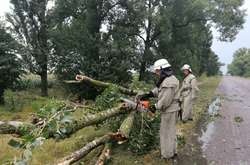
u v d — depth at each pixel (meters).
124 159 6.90
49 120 5.59
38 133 5.28
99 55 21.05
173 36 29.08
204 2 28.30
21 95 19.58
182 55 29.19
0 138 8.38
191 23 30.64
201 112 13.12
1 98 16.72
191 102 10.67
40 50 22.22
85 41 20.97
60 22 23.44
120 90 9.27
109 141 6.65
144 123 7.42
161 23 25.36
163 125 6.80
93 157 6.79
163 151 6.86
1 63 16.45
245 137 8.93
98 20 22.66
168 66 6.59
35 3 22.73
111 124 8.30
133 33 23.69
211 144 8.16
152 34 26.59
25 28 22.84
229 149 7.74
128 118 7.23
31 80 27.84
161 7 26.08
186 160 6.91
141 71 25.92
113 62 20.64
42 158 6.77
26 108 14.95
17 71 16.88
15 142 4.86
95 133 8.52
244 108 14.80
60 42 21.42
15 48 17.11
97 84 10.03
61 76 21.70
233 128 10.09
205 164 6.66
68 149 7.40
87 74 20.52
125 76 20.94
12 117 12.73
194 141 8.44
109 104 8.36
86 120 6.81
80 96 19.08
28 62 21.78
